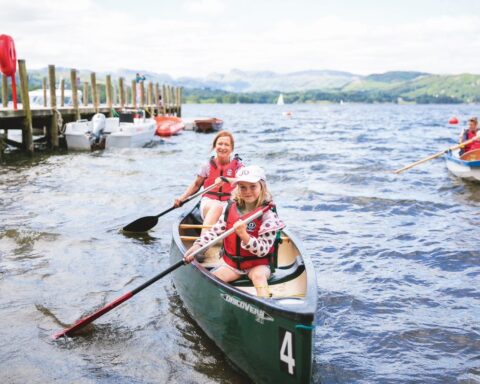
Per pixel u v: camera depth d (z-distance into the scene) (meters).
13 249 5.83
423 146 19.23
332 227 7.09
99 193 8.91
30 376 3.39
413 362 3.73
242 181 3.63
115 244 6.12
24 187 9.30
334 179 10.89
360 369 3.63
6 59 13.10
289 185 10.20
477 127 11.46
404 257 5.88
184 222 5.34
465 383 3.48
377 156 15.41
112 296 4.68
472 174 10.51
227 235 3.65
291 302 3.09
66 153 14.84
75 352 3.71
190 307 4.14
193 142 19.84
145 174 11.16
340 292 4.89
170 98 33.19
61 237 6.29
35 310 4.35
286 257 4.75
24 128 13.89
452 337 4.08
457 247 6.20
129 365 3.56
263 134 26.44
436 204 8.50
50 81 15.34
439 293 4.92
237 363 3.50
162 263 5.56
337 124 39.97
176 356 3.69
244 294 3.21
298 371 2.91
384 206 8.34
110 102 20.20
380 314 4.46
